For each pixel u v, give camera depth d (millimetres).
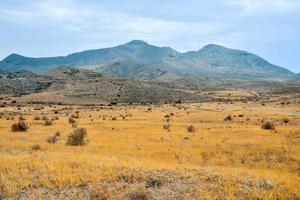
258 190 14094
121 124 57812
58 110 119312
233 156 27734
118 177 15797
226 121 68812
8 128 50219
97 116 85188
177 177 15922
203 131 45844
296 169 23984
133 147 31594
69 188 14570
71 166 18094
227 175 16344
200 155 28234
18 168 17594
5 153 24188
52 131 46062
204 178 15789
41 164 18109
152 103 180875
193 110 108438
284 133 41344
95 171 16688
